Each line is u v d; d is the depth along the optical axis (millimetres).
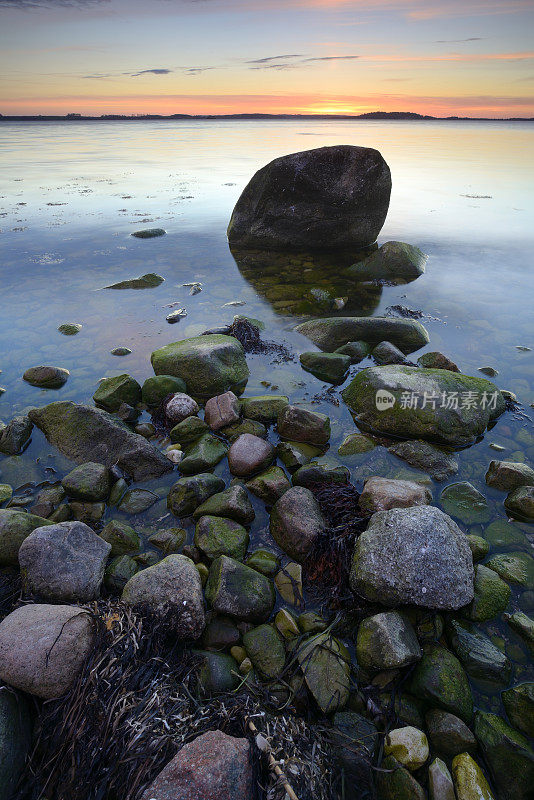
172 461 4906
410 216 16391
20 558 3416
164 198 19250
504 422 5617
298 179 11555
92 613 3084
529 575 3611
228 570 3453
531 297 9492
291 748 2574
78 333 7918
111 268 11141
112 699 2723
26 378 6477
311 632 3264
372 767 2545
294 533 3873
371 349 7449
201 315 8609
